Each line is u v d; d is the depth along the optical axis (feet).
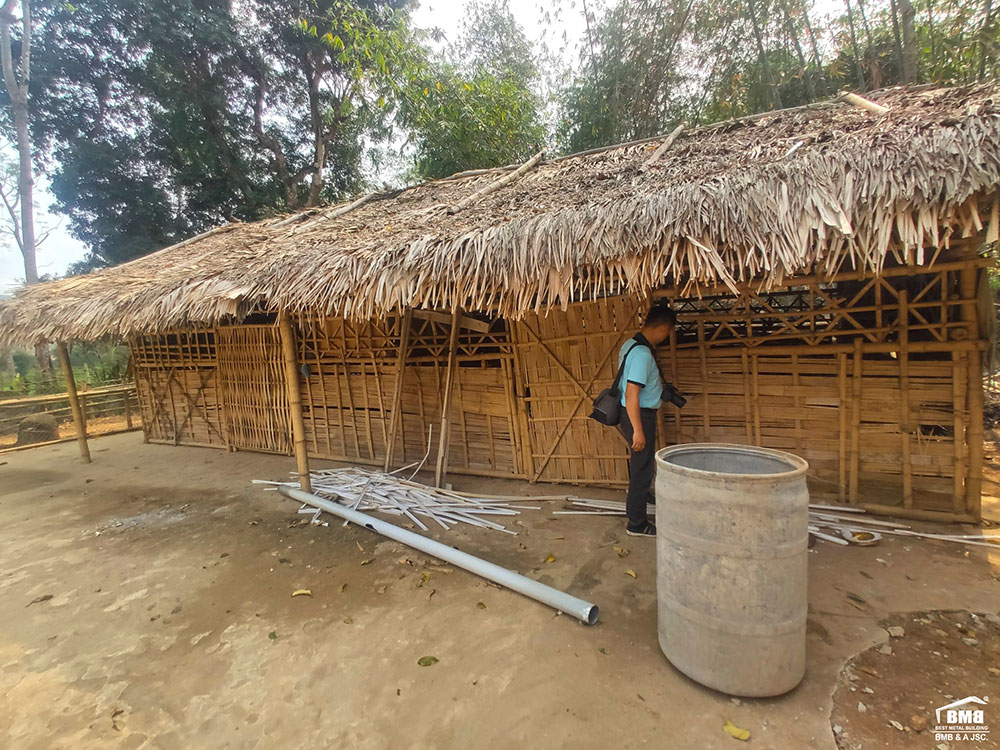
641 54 33.81
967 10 19.93
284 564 12.98
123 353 54.39
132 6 42.57
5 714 8.20
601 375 16.06
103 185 48.26
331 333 21.86
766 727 7.06
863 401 13.15
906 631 8.85
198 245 25.66
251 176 53.67
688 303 15.33
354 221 18.83
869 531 12.23
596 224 9.73
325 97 53.88
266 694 8.37
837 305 13.12
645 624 9.57
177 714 8.04
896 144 8.07
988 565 10.69
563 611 10.02
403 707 7.90
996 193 7.31
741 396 14.53
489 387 18.40
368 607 10.76
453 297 11.24
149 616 10.91
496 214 12.59
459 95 38.60
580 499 15.72
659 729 7.14
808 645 8.65
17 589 12.42
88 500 19.40
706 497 7.54
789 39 30.48
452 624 9.94
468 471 19.17
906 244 7.53
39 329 20.03
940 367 12.32
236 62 48.80
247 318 23.73
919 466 12.74
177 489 20.13
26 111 46.55
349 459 22.35
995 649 8.31
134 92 49.24
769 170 8.93
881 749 6.59
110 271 24.89
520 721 7.45
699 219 8.82
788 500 7.27
